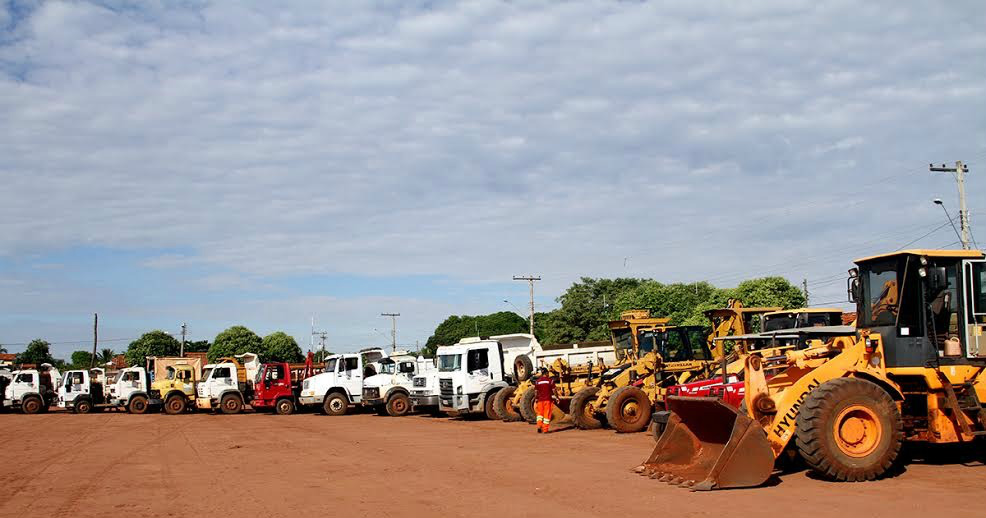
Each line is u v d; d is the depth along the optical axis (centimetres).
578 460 1452
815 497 995
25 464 1650
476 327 8562
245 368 3972
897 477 1130
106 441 2200
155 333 9356
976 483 1081
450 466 1423
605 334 6344
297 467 1479
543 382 2116
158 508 1080
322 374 3472
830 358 1245
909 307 1190
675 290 5328
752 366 1142
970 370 1166
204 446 1969
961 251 1207
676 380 2052
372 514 985
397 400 3312
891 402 1123
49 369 4462
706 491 1054
